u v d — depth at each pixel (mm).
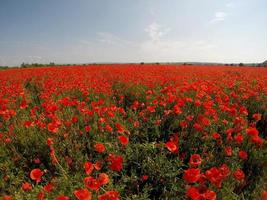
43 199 3377
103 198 2811
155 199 4098
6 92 9398
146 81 10914
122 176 4125
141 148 4930
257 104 7902
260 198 3322
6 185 4074
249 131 4465
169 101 6406
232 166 4109
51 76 15141
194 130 5527
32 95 10102
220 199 3494
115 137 5289
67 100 6172
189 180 3000
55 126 4711
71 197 3463
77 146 4871
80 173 4176
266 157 4617
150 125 6035
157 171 4320
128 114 6801
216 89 8500
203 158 4660
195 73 17188
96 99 8469
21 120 6047
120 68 22609
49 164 4512
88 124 5855
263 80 12406
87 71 19172
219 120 6012
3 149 4934
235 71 21391
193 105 6906
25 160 4719
